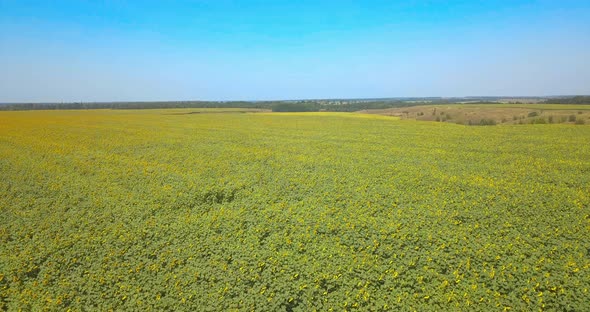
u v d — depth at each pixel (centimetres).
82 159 2730
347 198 1716
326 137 3981
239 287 1055
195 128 5081
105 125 5547
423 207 1583
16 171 2334
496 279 1029
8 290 1084
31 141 3666
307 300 995
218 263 1174
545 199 1633
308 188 1900
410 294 996
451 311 915
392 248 1231
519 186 1864
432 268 1106
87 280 1123
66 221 1531
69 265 1205
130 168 2414
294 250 1235
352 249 1222
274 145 3394
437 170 2247
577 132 4003
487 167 2330
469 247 1208
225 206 1684
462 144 3309
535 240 1234
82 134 4291
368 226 1387
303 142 3588
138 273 1147
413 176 2095
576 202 1555
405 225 1398
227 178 2120
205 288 1065
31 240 1364
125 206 1677
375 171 2225
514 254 1148
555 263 1093
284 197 1773
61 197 1819
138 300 1012
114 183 2047
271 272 1121
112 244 1321
